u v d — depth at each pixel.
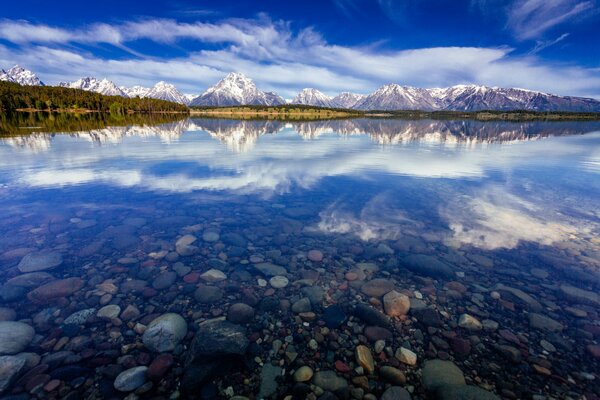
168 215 10.02
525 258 7.50
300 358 4.57
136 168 16.69
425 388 4.11
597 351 4.66
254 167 17.64
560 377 4.23
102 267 6.79
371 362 4.50
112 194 12.08
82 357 4.36
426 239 8.57
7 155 19.52
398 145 30.00
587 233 8.88
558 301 5.89
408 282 6.57
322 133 45.00
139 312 5.42
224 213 10.34
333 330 5.16
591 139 39.38
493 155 23.41
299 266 7.19
